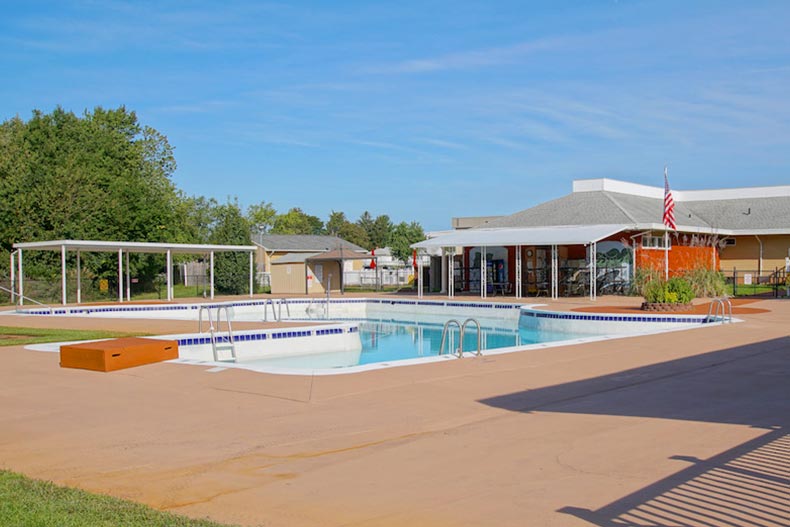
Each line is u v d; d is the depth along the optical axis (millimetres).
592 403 8469
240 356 16484
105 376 10711
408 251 67500
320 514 4914
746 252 40906
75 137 45281
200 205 80375
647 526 4430
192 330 17906
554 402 8578
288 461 6273
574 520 4598
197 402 8820
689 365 11258
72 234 39375
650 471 5629
